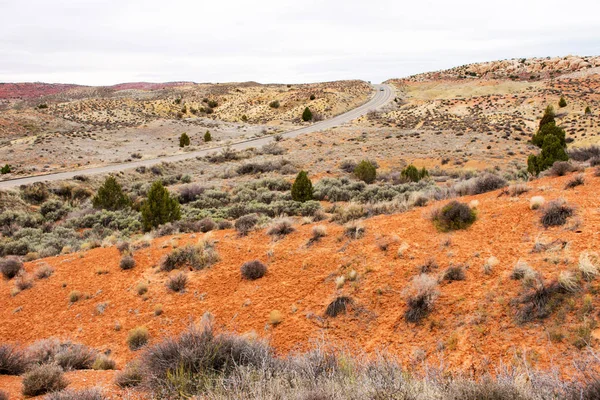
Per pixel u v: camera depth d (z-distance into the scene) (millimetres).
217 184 40156
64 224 29016
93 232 25688
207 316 9773
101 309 11656
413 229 11180
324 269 10523
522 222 9586
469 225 10414
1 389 6617
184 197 34906
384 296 8438
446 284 8047
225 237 15141
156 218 22984
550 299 6402
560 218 8953
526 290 6797
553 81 121125
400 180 34219
